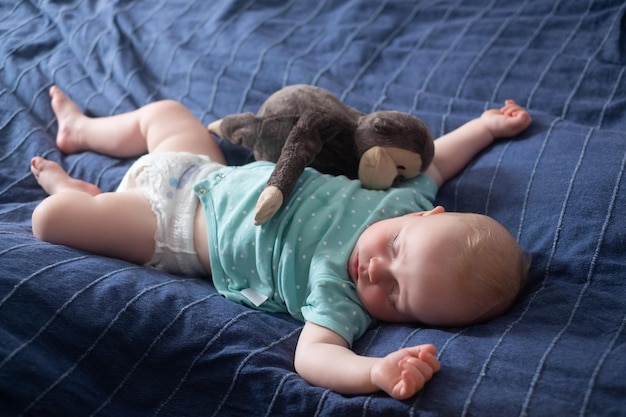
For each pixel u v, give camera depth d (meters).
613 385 0.80
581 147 1.20
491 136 1.34
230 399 0.90
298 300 1.06
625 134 1.22
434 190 1.26
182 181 1.21
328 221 1.10
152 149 1.38
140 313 0.94
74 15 1.79
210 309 0.99
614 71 1.43
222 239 1.12
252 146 1.27
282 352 0.97
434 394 0.83
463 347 0.89
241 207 1.13
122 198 1.15
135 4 1.83
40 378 0.85
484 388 0.82
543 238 1.09
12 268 0.94
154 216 1.16
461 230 1.00
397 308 1.00
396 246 1.01
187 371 0.92
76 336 0.91
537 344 0.88
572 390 0.80
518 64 1.50
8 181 1.34
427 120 1.42
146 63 1.67
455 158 1.31
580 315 0.93
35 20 1.81
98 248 1.11
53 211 1.07
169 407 0.90
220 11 1.77
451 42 1.62
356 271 1.04
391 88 1.51
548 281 1.03
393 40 1.67
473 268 0.96
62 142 1.46
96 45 1.70
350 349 0.98
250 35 1.69
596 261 1.02
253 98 1.53
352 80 1.56
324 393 0.87
